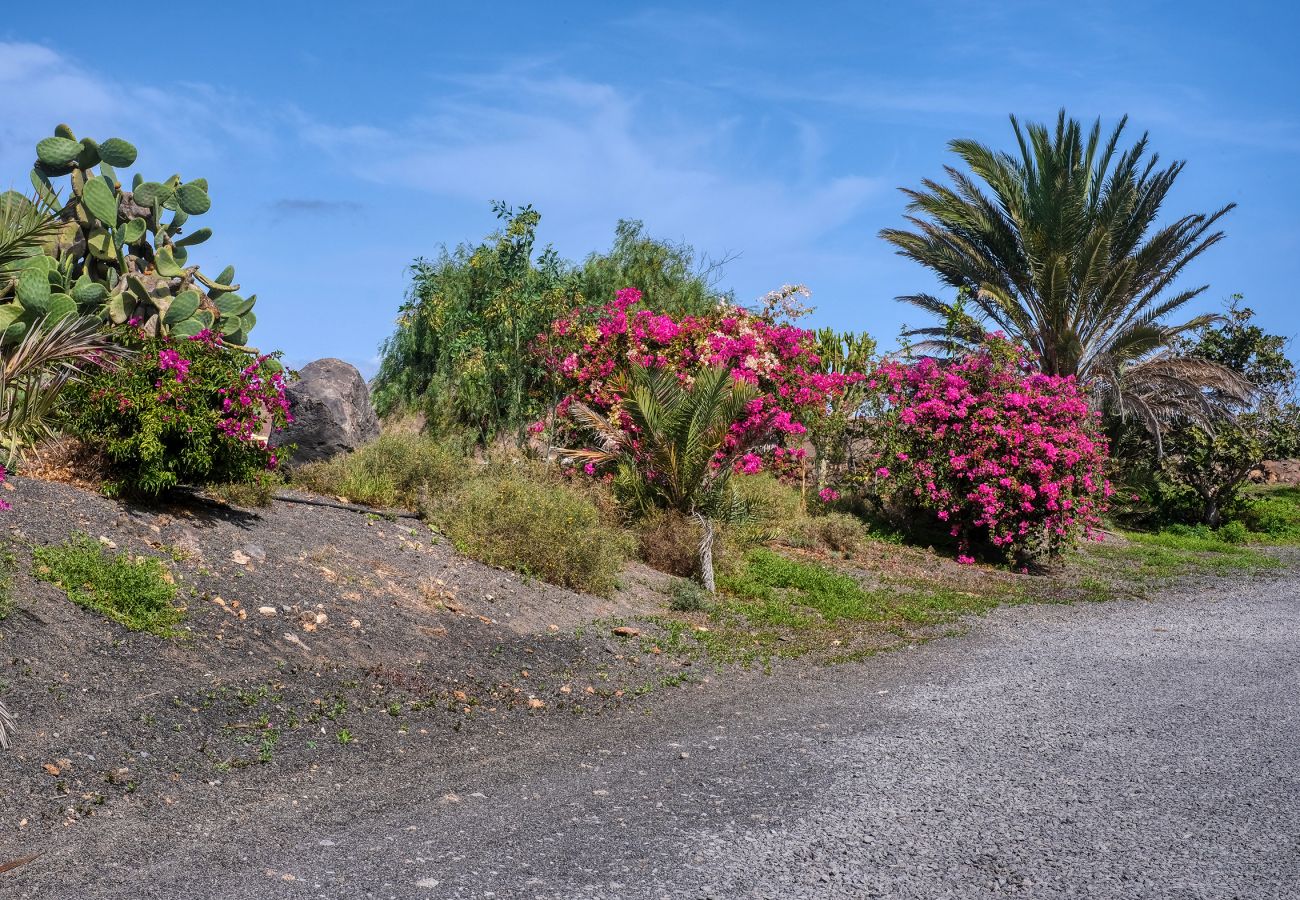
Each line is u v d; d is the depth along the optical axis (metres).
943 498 15.71
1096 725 6.68
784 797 5.14
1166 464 24.34
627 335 15.45
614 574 10.58
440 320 17.77
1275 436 23.25
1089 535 15.95
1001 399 15.96
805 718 6.84
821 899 3.93
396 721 6.03
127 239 9.77
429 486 11.38
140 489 8.06
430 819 4.64
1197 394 23.38
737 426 13.80
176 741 5.10
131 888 3.73
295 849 4.20
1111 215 24.91
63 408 7.99
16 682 5.11
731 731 6.47
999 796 5.21
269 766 5.09
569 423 15.13
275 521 8.95
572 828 4.59
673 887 3.98
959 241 25.59
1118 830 4.75
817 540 15.07
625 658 8.29
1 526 6.67
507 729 6.25
